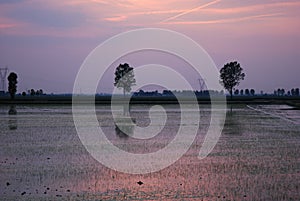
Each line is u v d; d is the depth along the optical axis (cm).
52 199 1681
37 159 2584
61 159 2594
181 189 1836
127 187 1881
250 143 3378
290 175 2108
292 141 3506
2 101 12106
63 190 1822
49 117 6219
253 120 5775
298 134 4041
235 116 6556
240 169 2275
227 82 15838
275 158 2634
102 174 2156
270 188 1839
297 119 5981
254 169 2272
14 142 3388
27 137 3734
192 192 1784
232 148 3098
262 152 2886
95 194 1759
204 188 1848
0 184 1920
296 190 1800
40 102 11662
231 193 1759
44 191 1803
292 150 2980
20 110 8212
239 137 3803
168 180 2017
